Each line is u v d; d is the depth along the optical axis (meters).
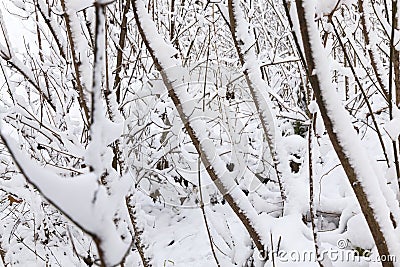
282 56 4.04
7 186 2.38
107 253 0.48
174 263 2.88
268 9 3.54
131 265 1.63
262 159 2.93
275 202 2.72
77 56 1.16
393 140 1.04
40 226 2.41
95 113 0.52
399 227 1.05
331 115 0.88
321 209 2.49
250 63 1.93
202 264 2.80
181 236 3.19
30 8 2.71
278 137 2.15
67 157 2.42
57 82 2.33
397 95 1.31
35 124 2.08
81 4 1.15
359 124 3.02
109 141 0.96
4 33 1.80
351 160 0.90
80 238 2.56
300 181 2.32
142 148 3.26
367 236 2.04
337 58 3.15
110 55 2.92
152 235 3.25
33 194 2.31
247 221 1.84
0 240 2.58
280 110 3.61
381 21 1.40
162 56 1.52
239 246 2.29
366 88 2.84
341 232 2.23
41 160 2.25
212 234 3.10
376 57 1.45
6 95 3.33
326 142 2.93
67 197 0.47
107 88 1.51
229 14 1.84
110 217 0.49
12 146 0.45
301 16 0.85
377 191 0.91
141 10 1.49
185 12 3.26
